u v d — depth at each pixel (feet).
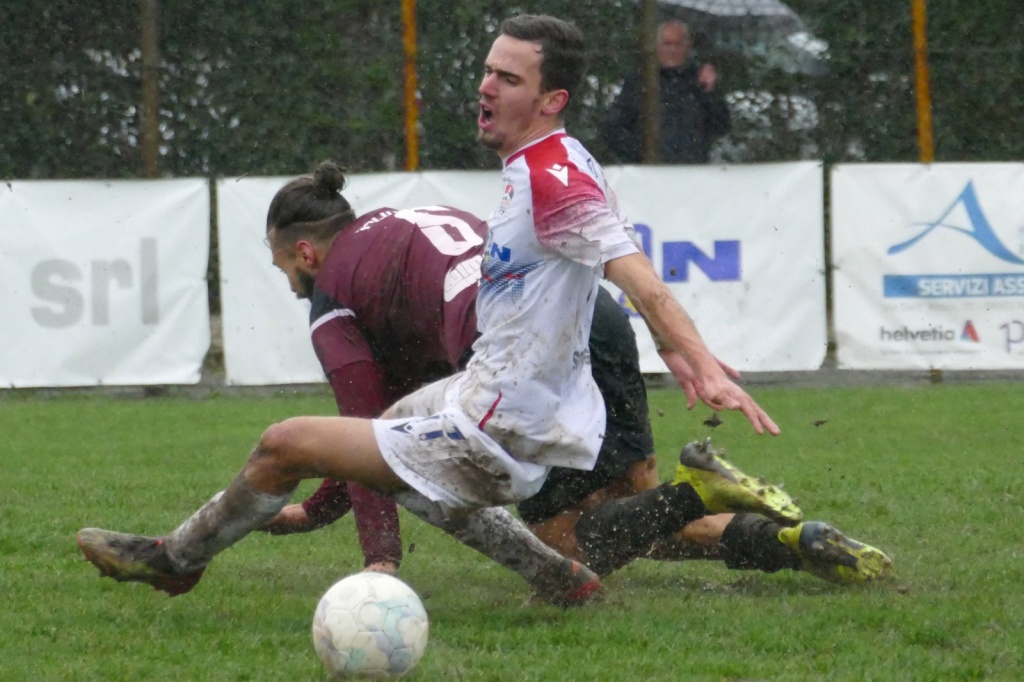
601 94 127.54
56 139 127.54
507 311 42.09
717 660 42.29
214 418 109.09
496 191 120.37
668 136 127.75
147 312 118.32
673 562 60.64
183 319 118.83
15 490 76.74
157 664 41.73
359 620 39.93
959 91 130.52
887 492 74.74
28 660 42.14
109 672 40.68
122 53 127.34
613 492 58.08
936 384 125.80
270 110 128.26
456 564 60.13
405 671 40.24
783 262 120.37
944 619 46.75
